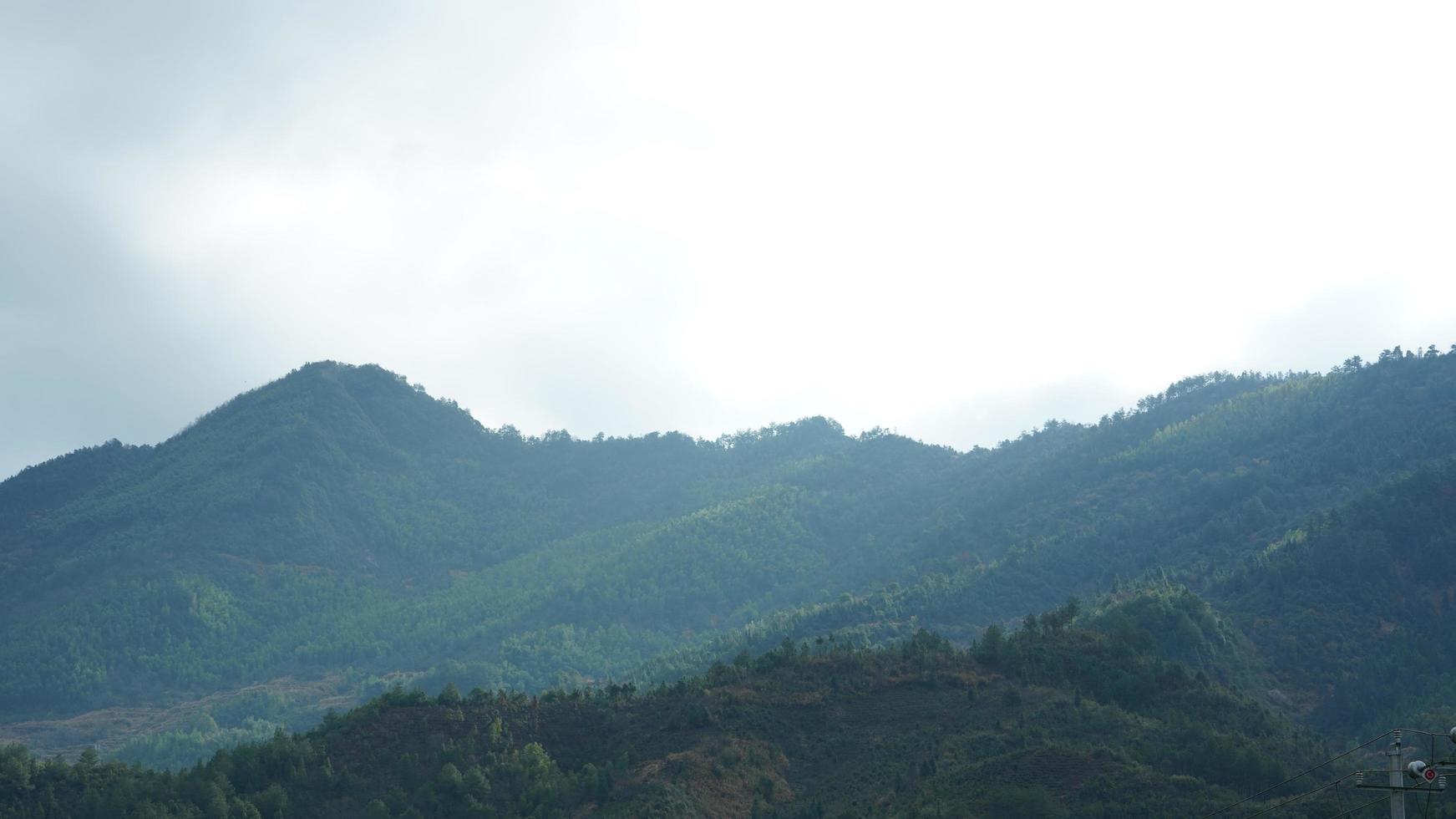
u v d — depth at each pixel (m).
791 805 102.50
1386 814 90.44
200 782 107.38
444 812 102.81
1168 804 90.06
